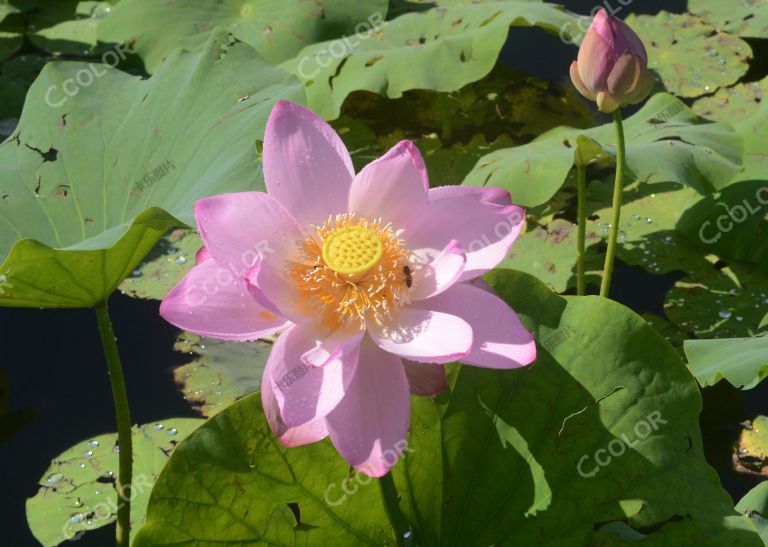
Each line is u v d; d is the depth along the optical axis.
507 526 1.39
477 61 2.04
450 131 2.26
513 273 1.42
